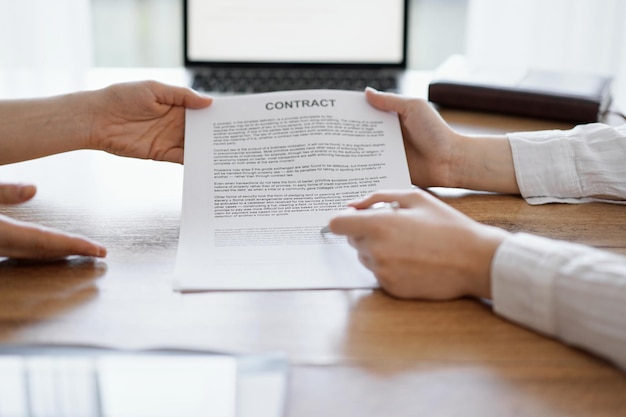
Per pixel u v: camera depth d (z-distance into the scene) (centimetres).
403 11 186
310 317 55
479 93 120
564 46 200
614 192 81
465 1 233
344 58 188
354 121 80
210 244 66
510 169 83
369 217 58
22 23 202
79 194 81
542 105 116
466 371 48
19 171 89
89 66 209
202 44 186
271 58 187
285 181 74
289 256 64
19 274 61
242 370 46
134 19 240
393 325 54
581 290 51
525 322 54
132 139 85
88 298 57
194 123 79
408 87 171
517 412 44
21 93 207
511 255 55
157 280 61
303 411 44
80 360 46
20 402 40
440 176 84
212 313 55
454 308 57
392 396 45
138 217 75
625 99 195
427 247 57
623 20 194
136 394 42
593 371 49
